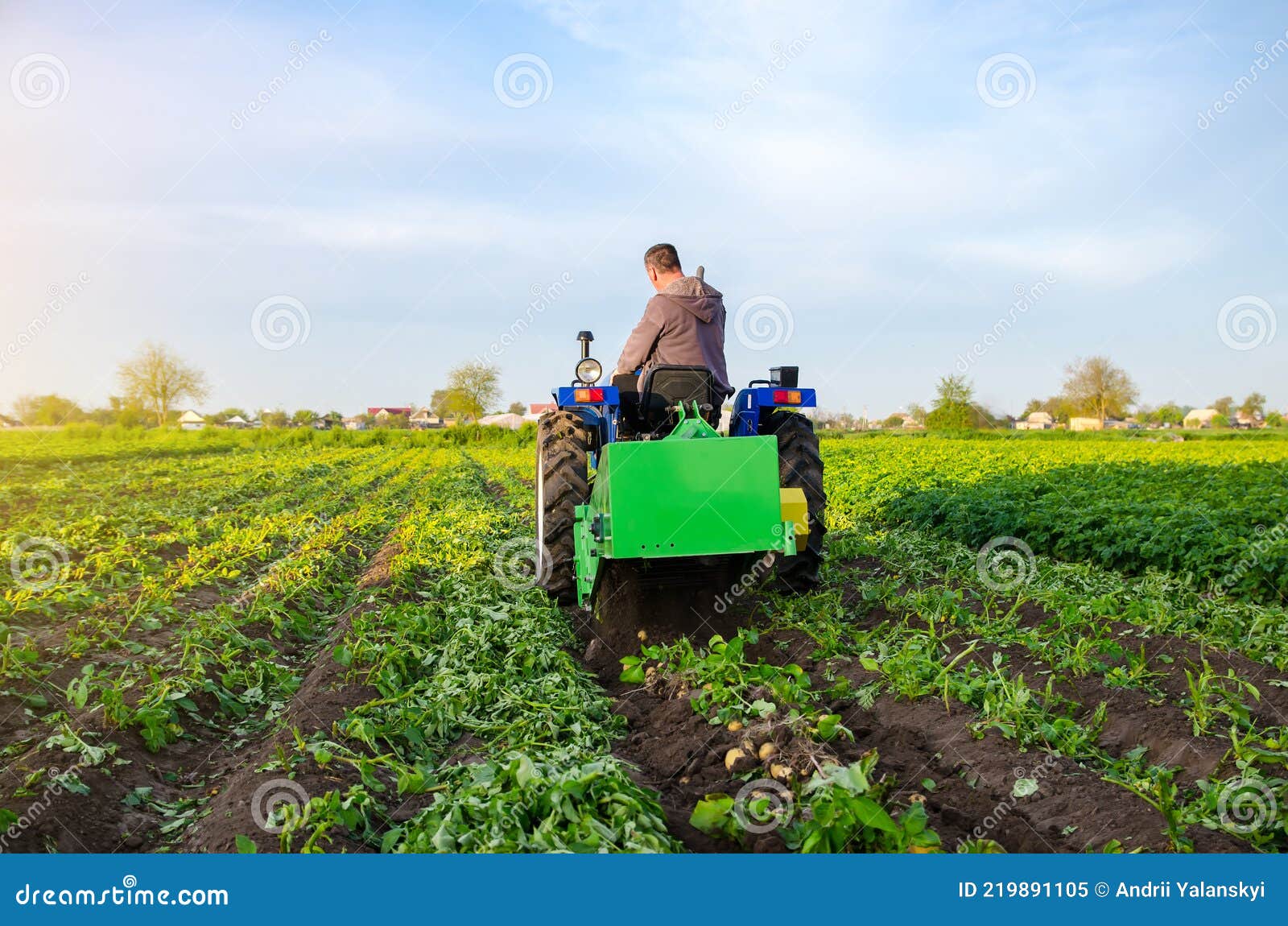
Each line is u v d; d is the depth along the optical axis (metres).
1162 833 3.56
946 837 3.63
